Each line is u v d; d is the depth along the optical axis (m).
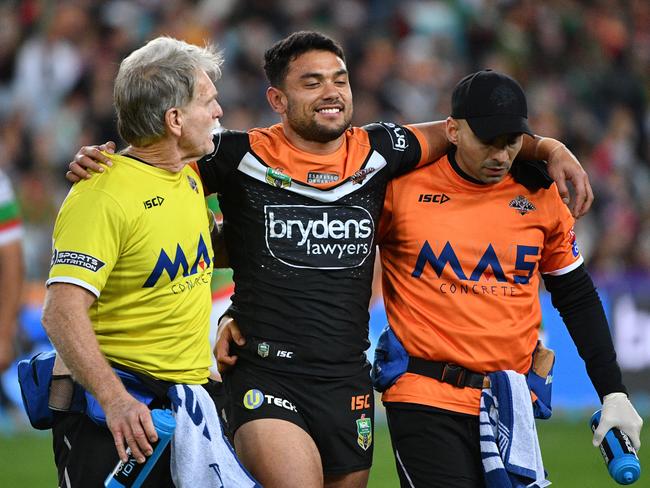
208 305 15.29
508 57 56.34
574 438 33.28
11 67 51.41
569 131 53.53
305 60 16.16
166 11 53.66
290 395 16.23
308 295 16.25
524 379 16.56
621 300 39.22
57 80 50.44
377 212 16.80
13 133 48.84
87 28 52.19
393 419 16.80
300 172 16.34
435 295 16.67
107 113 49.56
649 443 32.12
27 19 52.12
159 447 13.74
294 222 16.33
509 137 16.16
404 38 55.97
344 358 16.36
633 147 55.12
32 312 36.31
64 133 48.84
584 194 16.61
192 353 15.00
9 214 24.03
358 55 53.69
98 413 14.12
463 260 16.66
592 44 58.38
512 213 16.89
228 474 14.55
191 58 14.85
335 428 16.30
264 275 16.34
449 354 16.48
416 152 16.89
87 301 13.98
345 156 16.53
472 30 56.53
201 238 15.09
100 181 14.41
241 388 16.41
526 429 16.28
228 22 53.94
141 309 14.58
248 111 50.78
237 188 16.42
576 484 27.08
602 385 17.17
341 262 16.39
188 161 15.12
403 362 16.70
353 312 16.45
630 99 56.59
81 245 14.02
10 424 35.41
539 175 17.02
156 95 14.55
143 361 14.60
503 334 16.61
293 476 15.70
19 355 35.81
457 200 16.86
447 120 16.92
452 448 16.50
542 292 38.41
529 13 57.78
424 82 54.00
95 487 14.37
